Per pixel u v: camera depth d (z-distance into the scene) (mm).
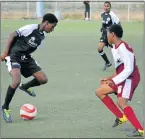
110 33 10023
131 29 44312
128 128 10766
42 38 11766
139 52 26219
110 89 10461
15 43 11758
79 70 19812
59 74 18641
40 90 15320
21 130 10602
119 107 10695
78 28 45625
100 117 11797
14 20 54031
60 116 11914
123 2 61344
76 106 13008
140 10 60500
